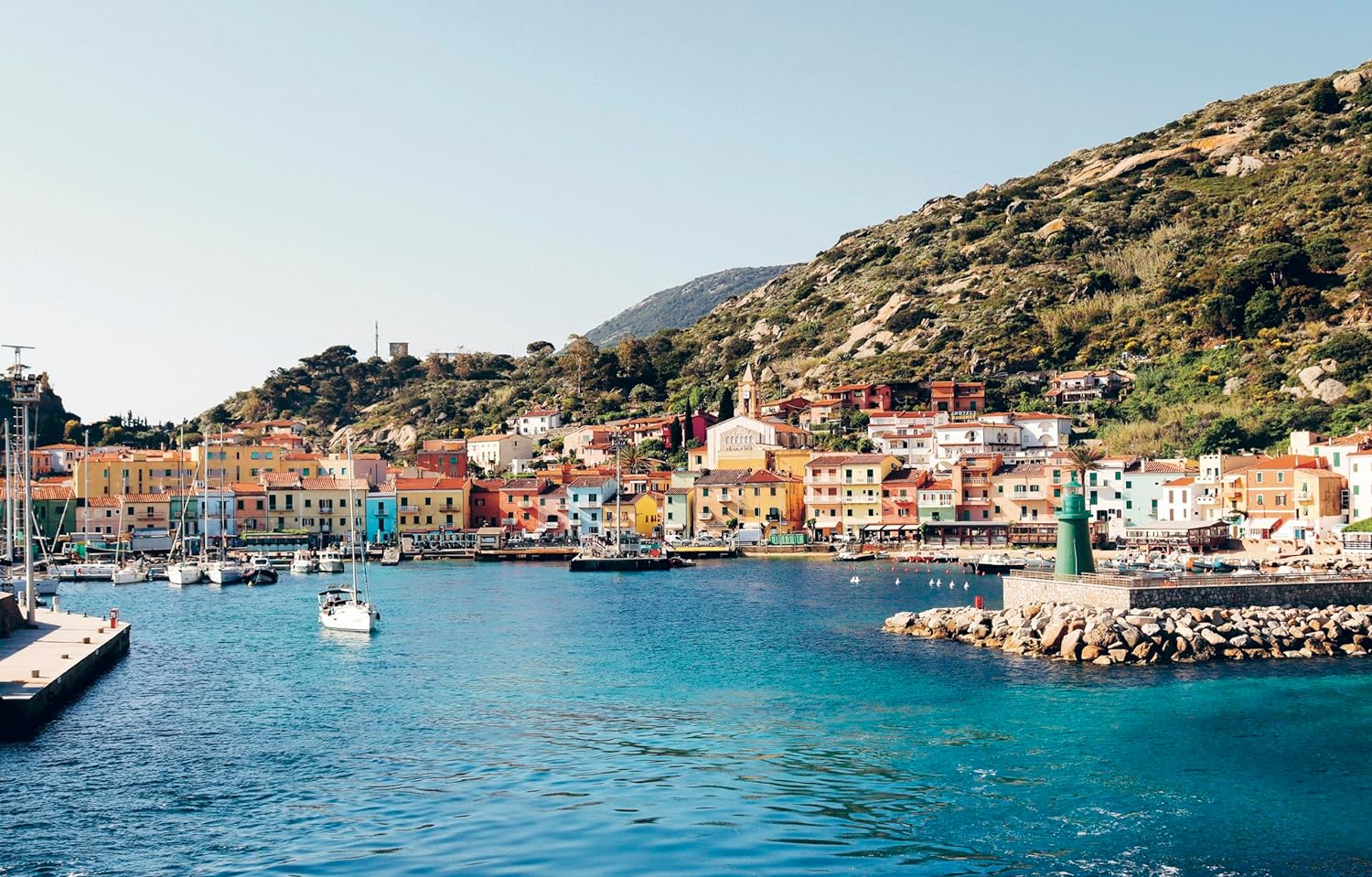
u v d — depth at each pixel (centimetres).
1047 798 6125
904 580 17625
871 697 8556
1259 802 6056
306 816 5928
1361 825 5731
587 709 8312
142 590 18175
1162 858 5334
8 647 10050
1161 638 9825
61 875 5166
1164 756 6862
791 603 14700
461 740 7431
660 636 11756
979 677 9212
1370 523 18012
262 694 8956
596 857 5309
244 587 18488
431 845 5475
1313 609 10744
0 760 7006
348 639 11881
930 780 6444
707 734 7500
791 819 5803
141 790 6381
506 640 11644
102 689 9200
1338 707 8000
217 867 5238
